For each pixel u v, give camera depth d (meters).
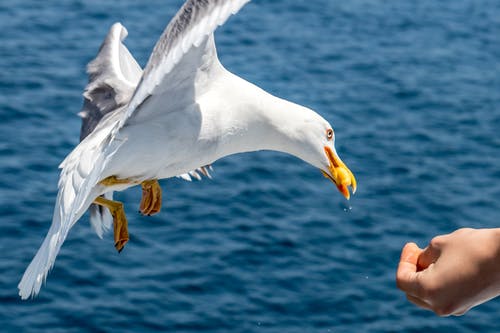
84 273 15.90
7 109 20.94
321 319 15.31
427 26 27.98
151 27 25.98
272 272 16.30
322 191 18.86
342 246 17.17
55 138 19.95
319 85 23.67
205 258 16.50
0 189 18.05
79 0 27.34
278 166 19.61
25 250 16.39
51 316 14.94
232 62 24.39
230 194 18.52
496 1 29.94
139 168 6.25
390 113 22.50
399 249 17.19
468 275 2.88
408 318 15.47
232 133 6.48
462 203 18.86
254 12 27.59
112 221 7.18
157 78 5.56
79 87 22.27
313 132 7.10
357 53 25.77
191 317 15.09
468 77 24.84
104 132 6.21
